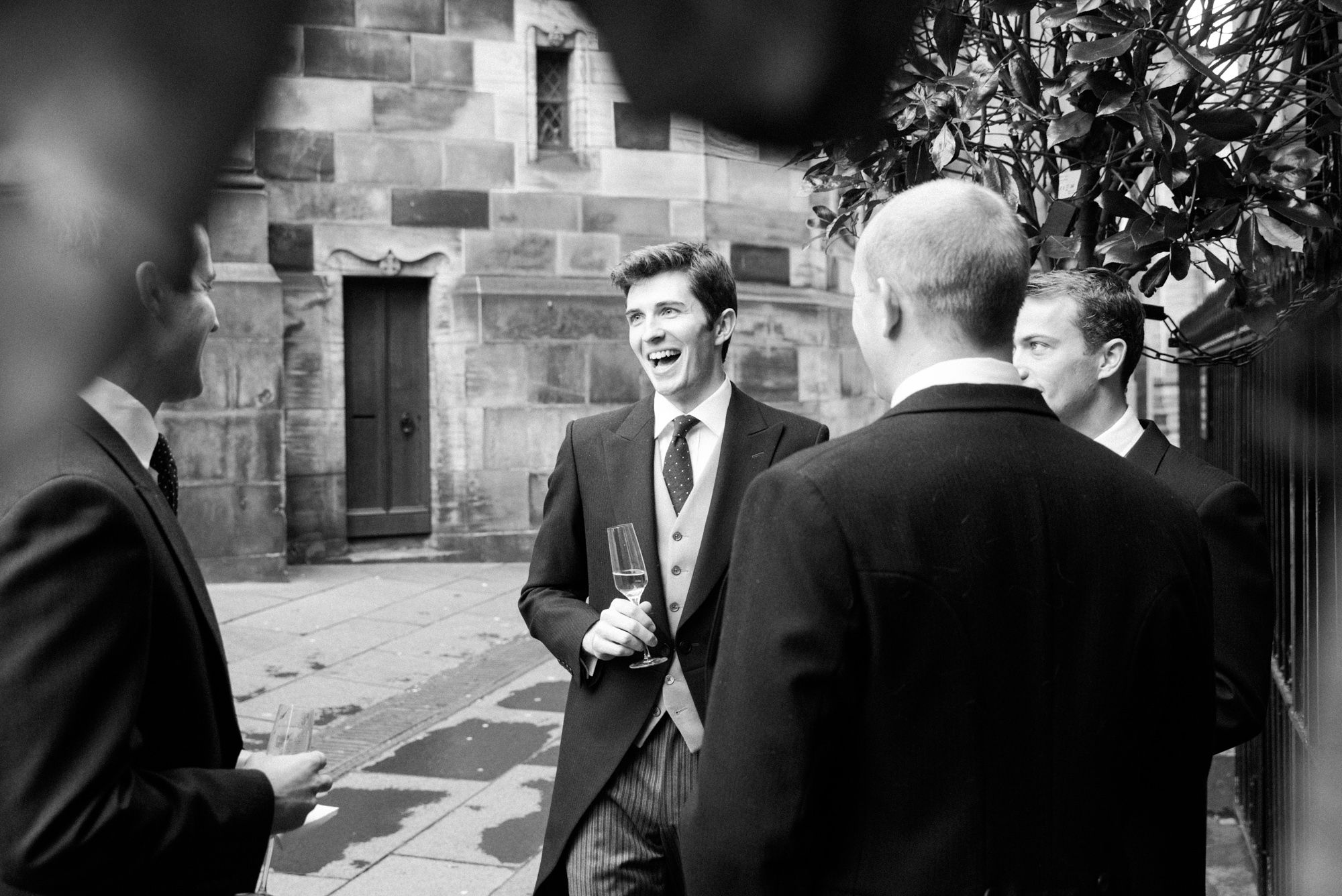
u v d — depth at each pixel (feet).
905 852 4.34
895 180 7.95
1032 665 4.39
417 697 20.17
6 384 1.04
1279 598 10.20
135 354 1.25
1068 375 7.57
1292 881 9.11
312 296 32.48
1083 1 6.77
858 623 4.30
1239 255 7.19
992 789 4.33
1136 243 7.36
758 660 4.33
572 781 7.75
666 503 8.16
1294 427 8.61
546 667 22.18
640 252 8.16
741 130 0.98
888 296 4.80
